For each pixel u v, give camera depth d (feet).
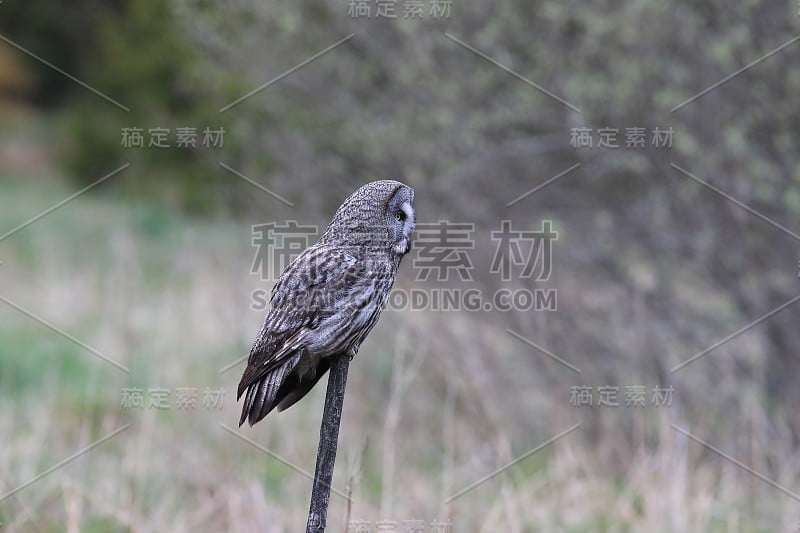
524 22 42.42
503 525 31.68
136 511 29.94
